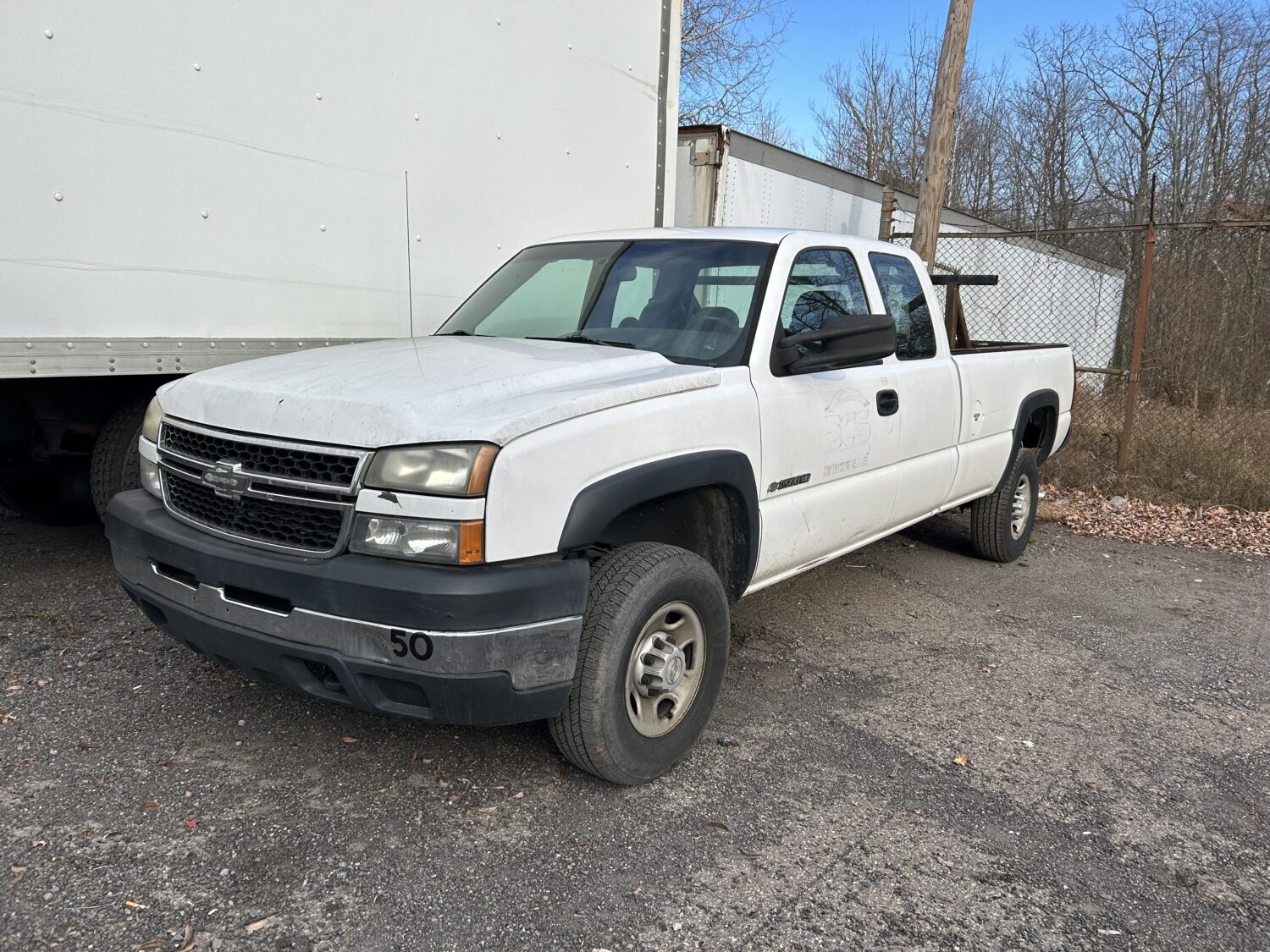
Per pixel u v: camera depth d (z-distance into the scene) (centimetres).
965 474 527
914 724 375
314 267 444
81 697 355
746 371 356
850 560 615
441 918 245
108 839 270
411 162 480
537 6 534
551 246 465
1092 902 266
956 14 918
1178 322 1084
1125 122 2389
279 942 233
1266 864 290
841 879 271
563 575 270
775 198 946
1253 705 412
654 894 260
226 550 281
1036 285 1530
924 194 962
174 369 396
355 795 302
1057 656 461
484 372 305
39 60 341
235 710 353
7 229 340
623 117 608
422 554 258
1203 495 841
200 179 395
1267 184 2092
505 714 271
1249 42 2148
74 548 532
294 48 422
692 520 363
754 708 382
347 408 274
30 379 400
